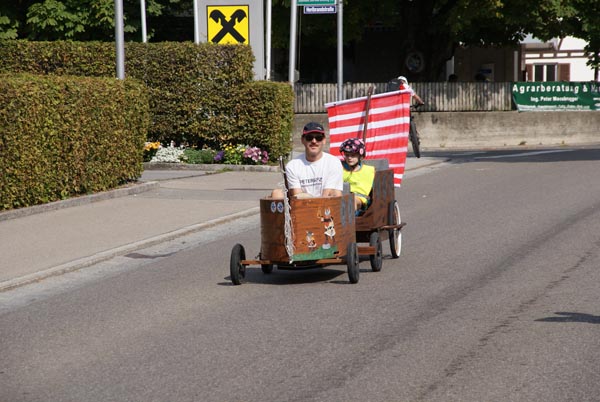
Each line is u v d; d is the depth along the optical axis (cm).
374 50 5041
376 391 728
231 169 2659
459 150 3659
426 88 3988
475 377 755
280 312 1011
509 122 3962
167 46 2748
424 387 734
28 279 1230
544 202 1875
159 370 806
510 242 1425
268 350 856
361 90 3953
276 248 1158
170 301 1090
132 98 2142
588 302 1016
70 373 808
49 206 1819
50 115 1822
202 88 2742
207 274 1261
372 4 4012
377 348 851
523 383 737
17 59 2833
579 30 4134
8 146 1711
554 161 2870
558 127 4006
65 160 1881
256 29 2814
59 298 1131
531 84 4028
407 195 2092
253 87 2716
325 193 1202
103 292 1159
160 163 2678
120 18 2216
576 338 865
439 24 4069
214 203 1931
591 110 4044
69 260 1345
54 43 2814
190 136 2784
